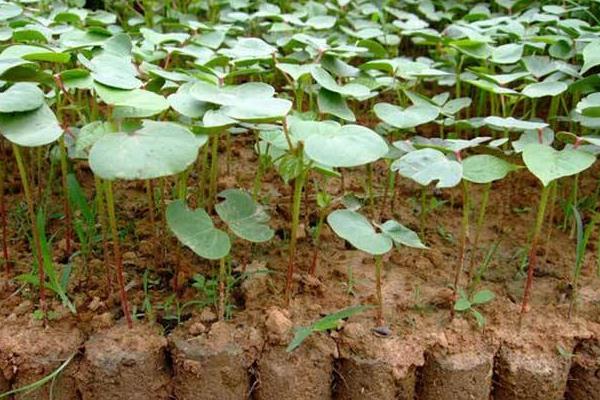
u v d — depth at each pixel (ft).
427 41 6.55
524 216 5.75
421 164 3.83
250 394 4.15
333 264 4.96
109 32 5.51
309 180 6.13
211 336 4.06
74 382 4.03
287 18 6.64
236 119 3.59
